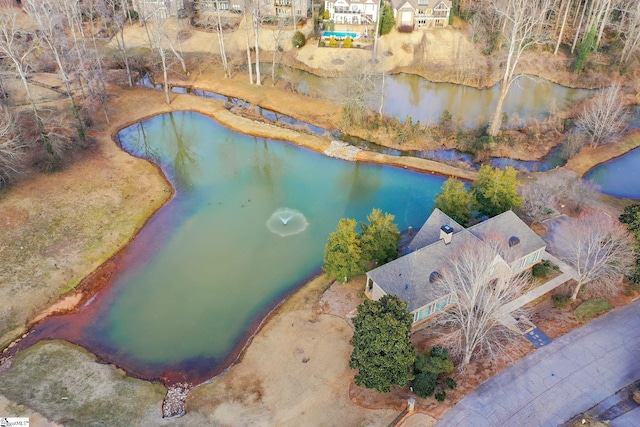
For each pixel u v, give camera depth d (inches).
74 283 1973.4
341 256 1784.0
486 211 2080.5
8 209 2222.0
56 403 1497.3
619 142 2829.7
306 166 2746.1
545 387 1519.4
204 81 3597.4
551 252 2014.0
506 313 1759.4
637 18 3339.1
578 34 3769.7
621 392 1503.4
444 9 3996.1
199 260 2111.2
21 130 2591.0
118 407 1505.9
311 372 1595.7
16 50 2519.7
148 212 2356.1
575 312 1750.7
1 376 1587.1
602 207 2288.4
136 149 2847.0
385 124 3016.7
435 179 2598.4
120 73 3636.8
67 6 3171.8
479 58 3745.1
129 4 4559.5
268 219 2346.2
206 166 2738.7
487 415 1446.9
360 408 1477.6
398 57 3833.7
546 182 2283.5
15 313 1819.6
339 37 3969.0
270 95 3422.7
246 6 3631.9
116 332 1800.0
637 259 1761.8
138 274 2047.2
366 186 2566.4
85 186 2433.6
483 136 2856.8
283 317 1802.4
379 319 1355.8
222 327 1819.6
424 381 1475.1
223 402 1526.8
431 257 1723.7
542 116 3164.4
